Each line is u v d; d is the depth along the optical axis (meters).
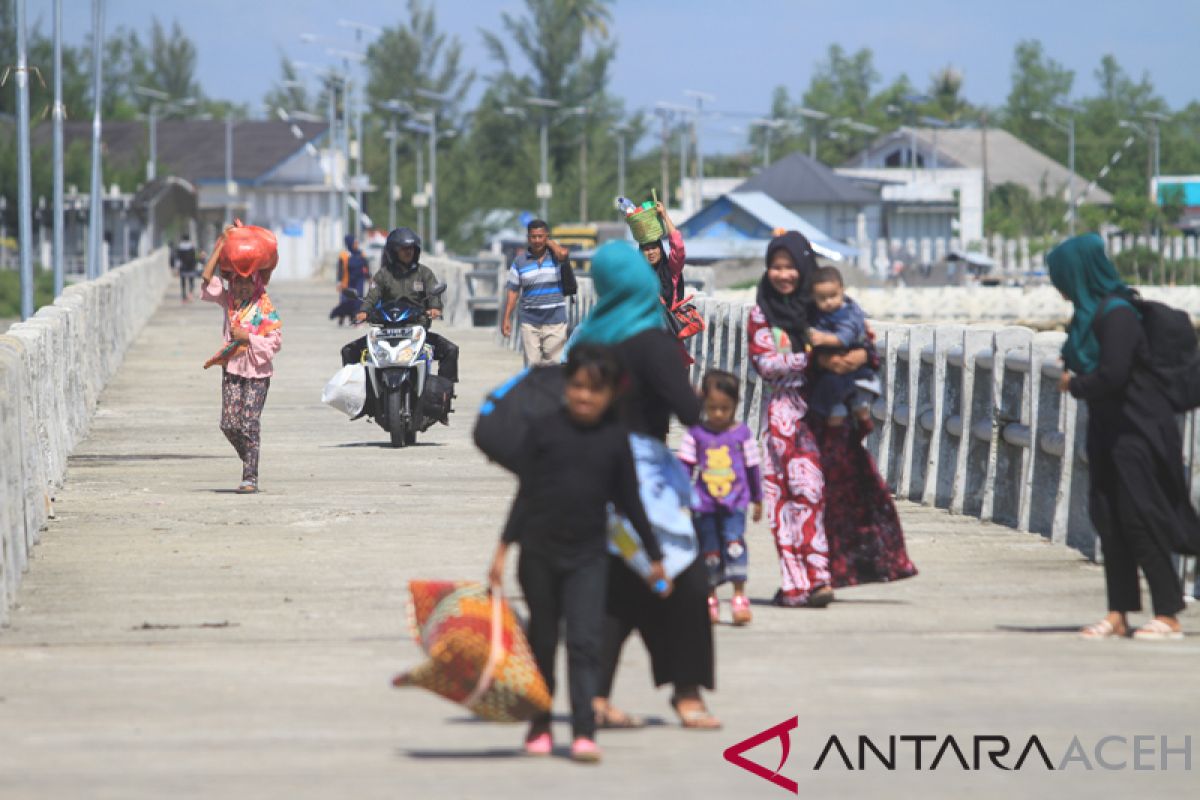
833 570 28.06
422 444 52.31
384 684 22.66
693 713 20.27
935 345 39.78
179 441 53.41
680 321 41.06
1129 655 24.58
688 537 19.91
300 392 69.38
